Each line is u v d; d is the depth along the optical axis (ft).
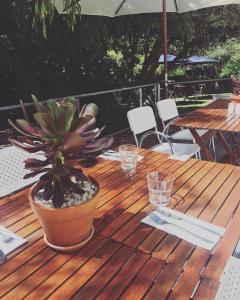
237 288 4.34
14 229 4.63
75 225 3.92
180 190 5.76
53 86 25.57
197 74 48.62
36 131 4.06
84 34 20.85
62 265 3.85
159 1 15.97
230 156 13.16
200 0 15.38
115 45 26.63
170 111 14.03
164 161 7.29
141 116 11.91
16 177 7.31
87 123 4.08
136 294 3.41
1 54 21.71
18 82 25.04
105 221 4.79
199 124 11.39
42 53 23.29
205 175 6.43
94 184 4.38
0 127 22.38
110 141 4.07
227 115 12.71
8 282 3.60
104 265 3.84
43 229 4.21
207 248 4.11
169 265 3.84
